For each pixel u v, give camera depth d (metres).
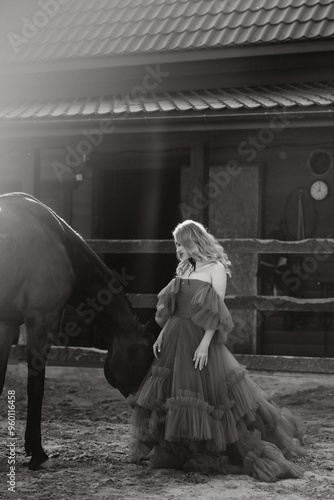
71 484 4.93
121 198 13.43
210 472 5.27
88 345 12.45
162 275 14.27
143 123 10.55
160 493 4.74
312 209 11.27
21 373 10.73
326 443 6.55
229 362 5.47
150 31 13.16
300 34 11.83
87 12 14.47
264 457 5.30
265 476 5.09
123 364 5.64
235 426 5.30
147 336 5.72
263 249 9.97
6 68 13.30
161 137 11.05
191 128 10.51
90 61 12.87
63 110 11.34
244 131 10.73
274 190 11.46
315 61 12.00
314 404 8.85
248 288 11.40
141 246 10.43
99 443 6.43
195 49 12.20
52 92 13.46
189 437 5.20
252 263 11.39
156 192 13.57
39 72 13.20
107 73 13.10
